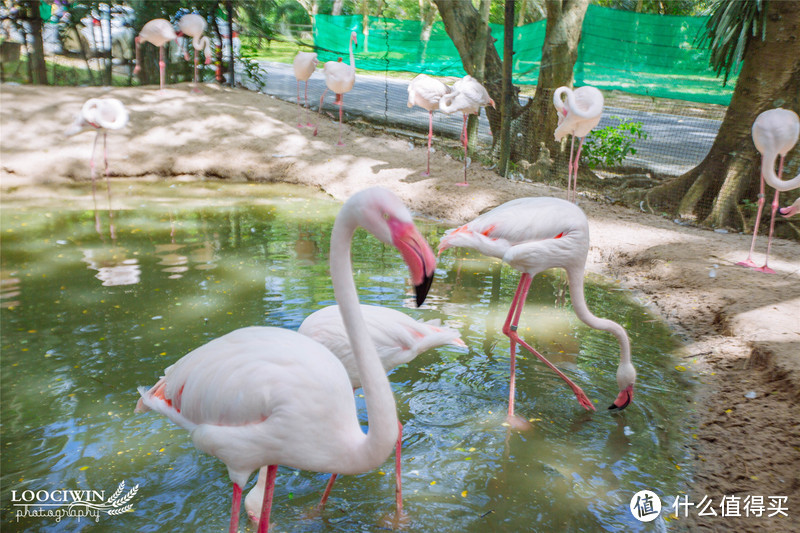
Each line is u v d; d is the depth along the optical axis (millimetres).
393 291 5398
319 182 9289
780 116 5363
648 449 3455
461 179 8797
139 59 13250
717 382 4141
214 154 9977
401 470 3160
